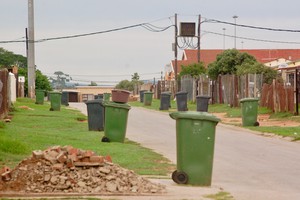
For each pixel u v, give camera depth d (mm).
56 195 13945
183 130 15656
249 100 35688
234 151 24578
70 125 34156
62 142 24719
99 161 14797
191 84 66938
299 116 39250
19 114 39719
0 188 14258
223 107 53562
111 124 25922
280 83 43500
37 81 92938
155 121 40812
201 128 15594
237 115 45000
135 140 27906
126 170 15094
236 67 66500
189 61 109875
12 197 13711
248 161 21672
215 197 14172
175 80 76500
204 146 15641
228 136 30984
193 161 15672
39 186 14297
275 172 19156
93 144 24672
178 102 49688
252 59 68750
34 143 23453
